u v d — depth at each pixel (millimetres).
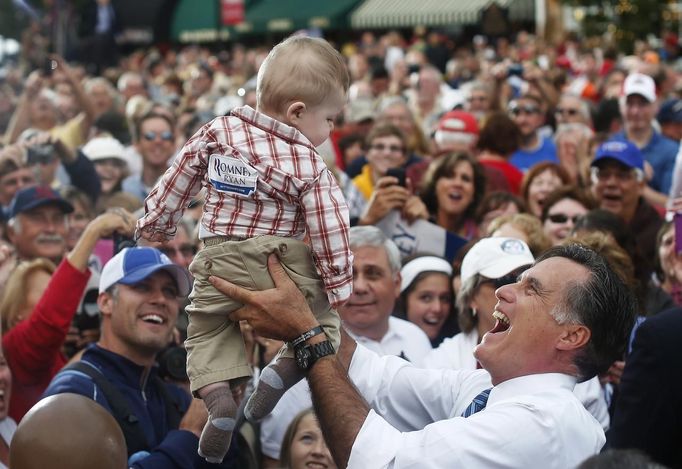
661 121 11234
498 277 5582
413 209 7203
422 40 28844
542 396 3762
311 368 3754
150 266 5277
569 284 3814
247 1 37094
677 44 22500
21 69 16312
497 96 13406
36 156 8781
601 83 17422
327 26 36250
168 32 36406
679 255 6023
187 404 5547
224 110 11984
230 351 3783
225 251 3705
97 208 8133
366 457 3660
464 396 4270
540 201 8539
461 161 8164
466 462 3615
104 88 12914
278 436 5484
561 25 29109
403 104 11172
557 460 3662
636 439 4062
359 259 5879
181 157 3746
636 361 4105
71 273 5641
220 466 5070
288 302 3711
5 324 6145
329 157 8641
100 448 3754
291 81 3674
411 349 6000
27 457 3725
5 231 8047
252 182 3645
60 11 18781
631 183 8016
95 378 5125
